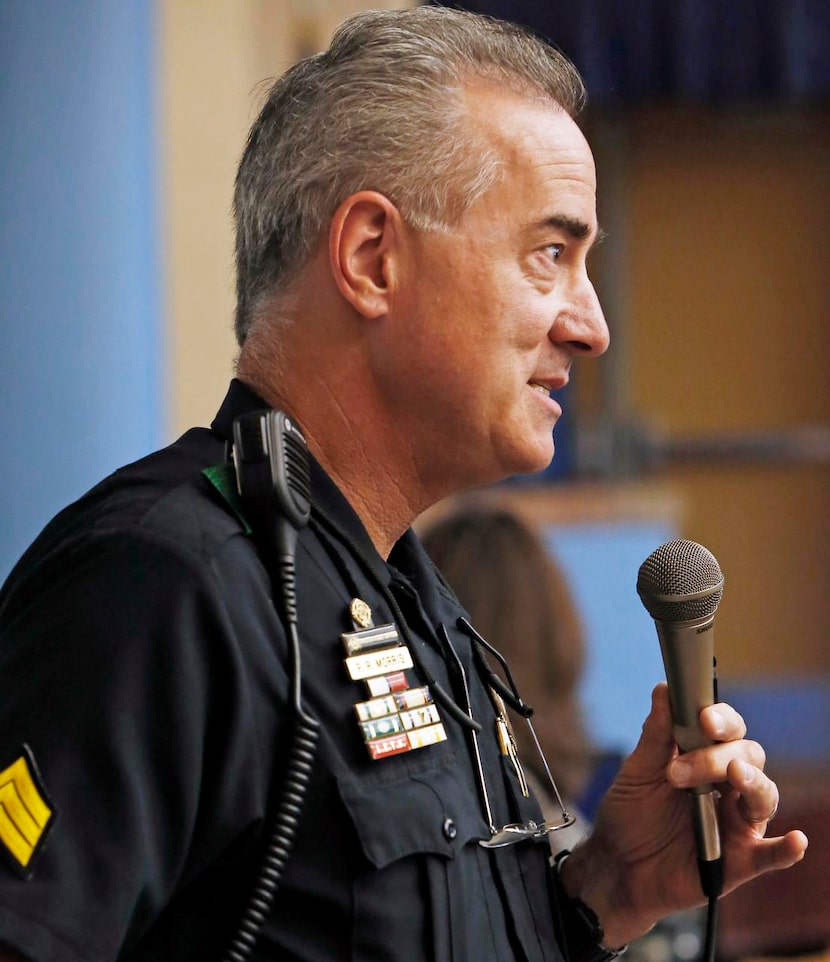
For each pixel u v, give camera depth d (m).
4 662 3.42
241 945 3.40
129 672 3.31
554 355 4.15
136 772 3.27
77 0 10.09
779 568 20.86
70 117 10.07
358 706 3.73
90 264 10.11
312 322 4.07
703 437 20.55
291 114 4.17
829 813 8.77
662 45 18.89
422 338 3.97
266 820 3.50
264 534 3.69
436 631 4.30
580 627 7.65
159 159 10.46
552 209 4.02
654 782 4.67
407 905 3.63
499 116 4.02
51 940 3.06
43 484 10.02
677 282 20.59
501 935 3.93
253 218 4.23
